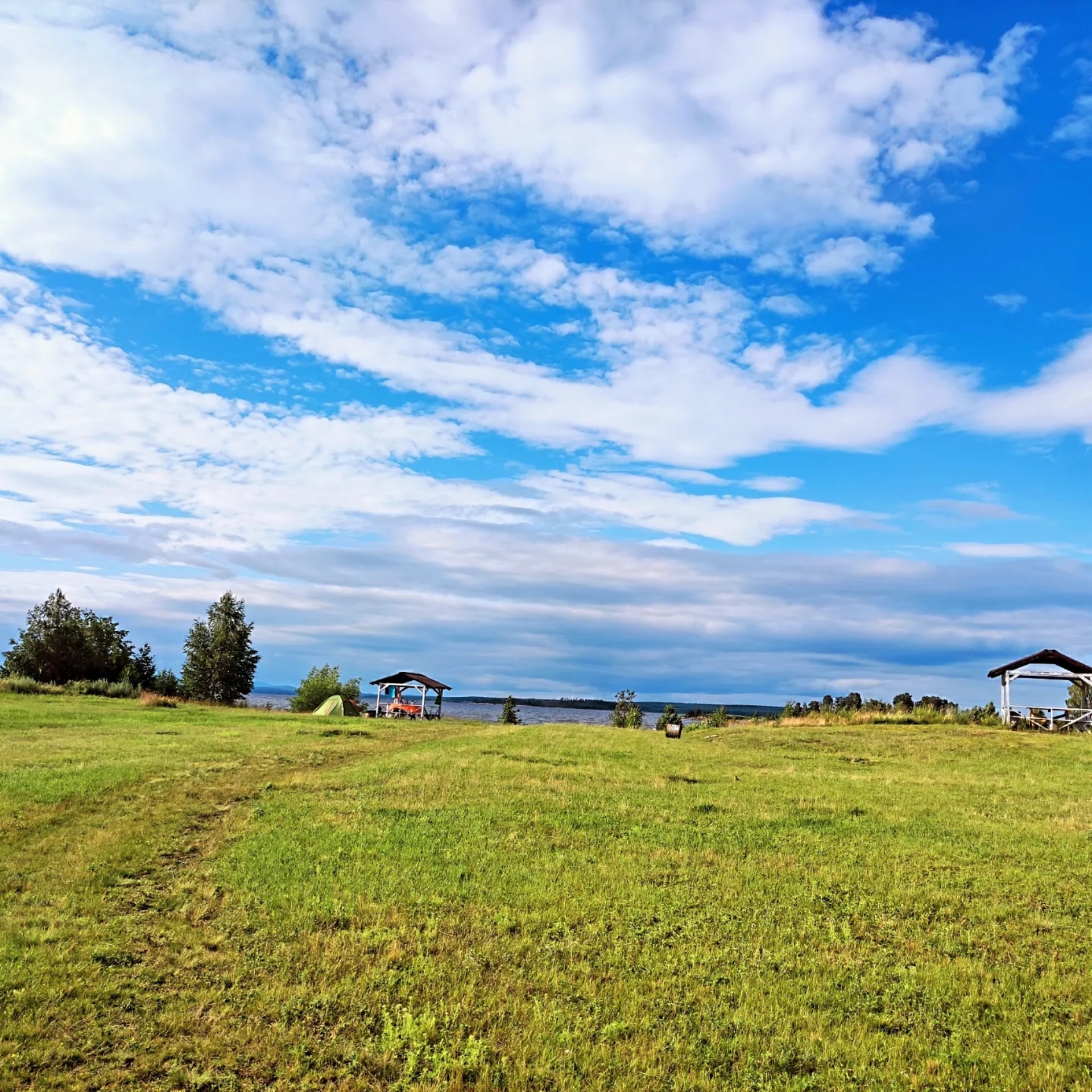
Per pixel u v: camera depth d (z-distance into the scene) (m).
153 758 20.66
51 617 51.03
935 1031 8.63
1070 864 13.58
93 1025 8.05
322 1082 7.52
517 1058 7.99
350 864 12.80
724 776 21.64
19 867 11.97
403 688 58.06
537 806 16.84
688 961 10.07
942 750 28.80
